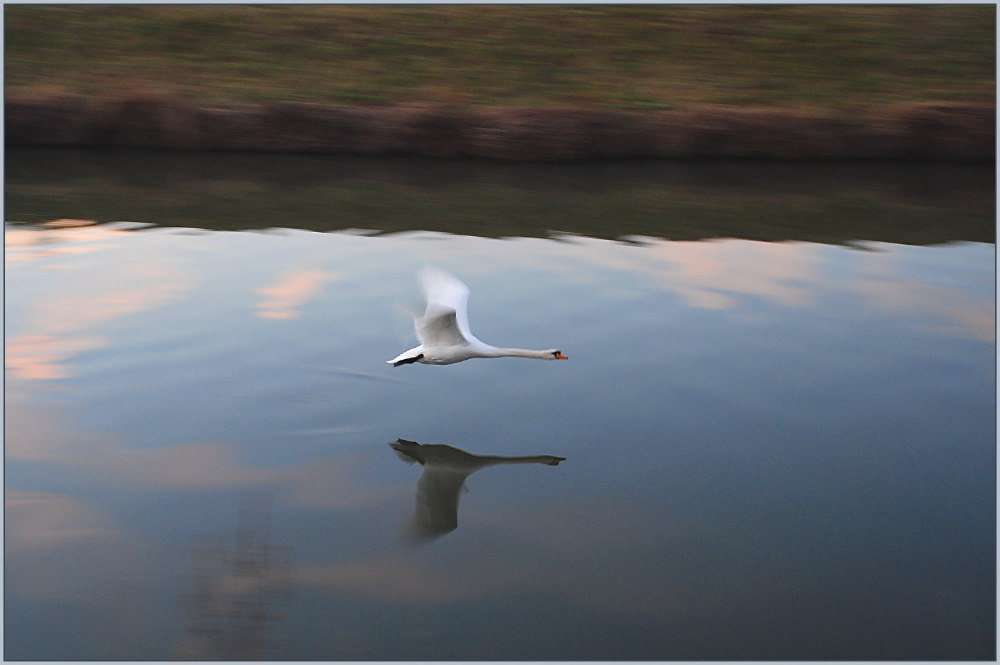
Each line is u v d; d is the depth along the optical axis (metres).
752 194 22.77
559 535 10.62
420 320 10.94
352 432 12.70
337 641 9.03
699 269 17.80
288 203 21.80
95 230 19.70
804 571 9.98
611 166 24.91
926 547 10.33
